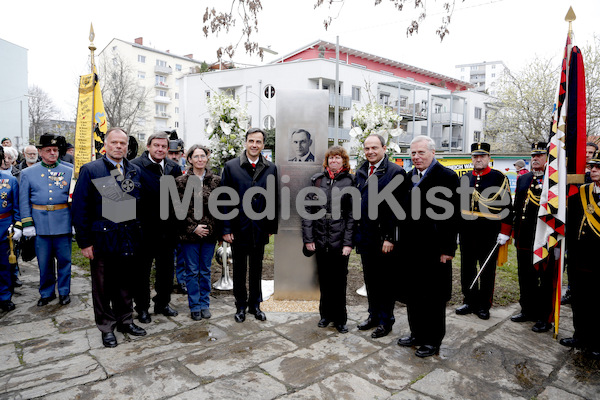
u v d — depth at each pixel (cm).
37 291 525
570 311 483
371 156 390
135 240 378
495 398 289
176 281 582
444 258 345
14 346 362
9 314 440
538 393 297
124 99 3725
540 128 2184
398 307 488
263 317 430
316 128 479
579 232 372
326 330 408
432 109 3522
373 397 288
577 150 386
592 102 1891
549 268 404
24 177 450
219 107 523
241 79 2859
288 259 488
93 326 409
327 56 3147
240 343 373
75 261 671
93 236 361
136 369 321
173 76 5497
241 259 423
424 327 355
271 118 2031
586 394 296
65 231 465
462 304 488
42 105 4422
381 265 395
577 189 378
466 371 328
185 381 304
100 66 4081
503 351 365
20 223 455
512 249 880
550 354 361
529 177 444
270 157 1800
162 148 414
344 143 2781
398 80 3119
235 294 428
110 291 376
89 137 566
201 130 3080
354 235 396
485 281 445
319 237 400
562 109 376
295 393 291
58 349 356
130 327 389
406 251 364
